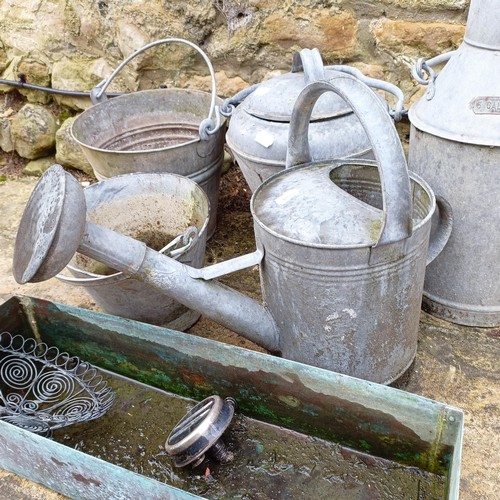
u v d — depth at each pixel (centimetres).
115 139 221
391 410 124
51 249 118
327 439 139
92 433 146
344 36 211
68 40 259
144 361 156
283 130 162
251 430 143
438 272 167
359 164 147
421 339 166
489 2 135
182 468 133
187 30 230
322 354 138
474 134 140
